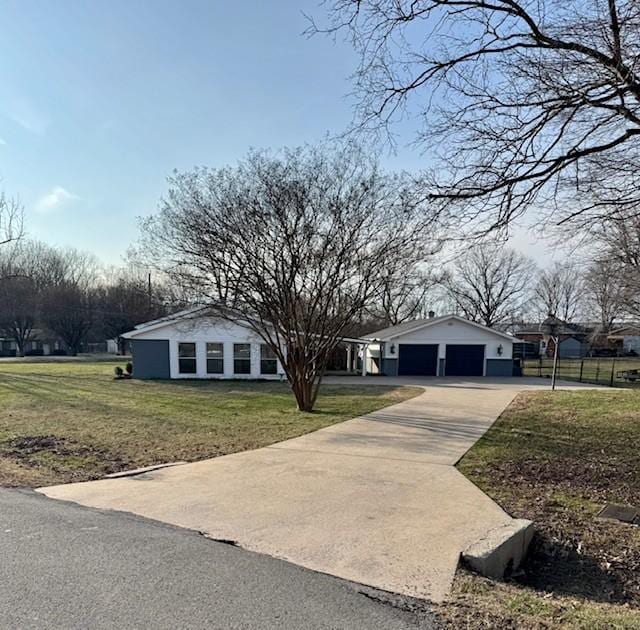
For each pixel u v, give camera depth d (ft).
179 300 38.93
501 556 11.84
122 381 65.57
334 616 8.96
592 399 44.14
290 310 37.22
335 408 40.22
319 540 12.74
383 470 20.22
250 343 68.80
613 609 9.96
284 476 19.22
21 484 18.31
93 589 9.87
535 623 8.87
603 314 92.79
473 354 81.71
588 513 15.53
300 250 36.29
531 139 16.92
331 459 22.13
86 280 172.14
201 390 54.90
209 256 36.14
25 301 154.81
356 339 85.66
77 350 169.37
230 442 25.93
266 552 11.94
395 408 40.19
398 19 15.96
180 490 17.35
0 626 8.44
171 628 8.46
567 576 12.17
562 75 15.53
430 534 13.21
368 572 10.89
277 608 9.22
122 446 24.93
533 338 171.22
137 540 12.62
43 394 48.62
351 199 36.09
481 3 15.06
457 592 10.03
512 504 16.15
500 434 28.27
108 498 16.44
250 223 35.53
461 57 16.39
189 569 10.89
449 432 28.99
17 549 11.96
